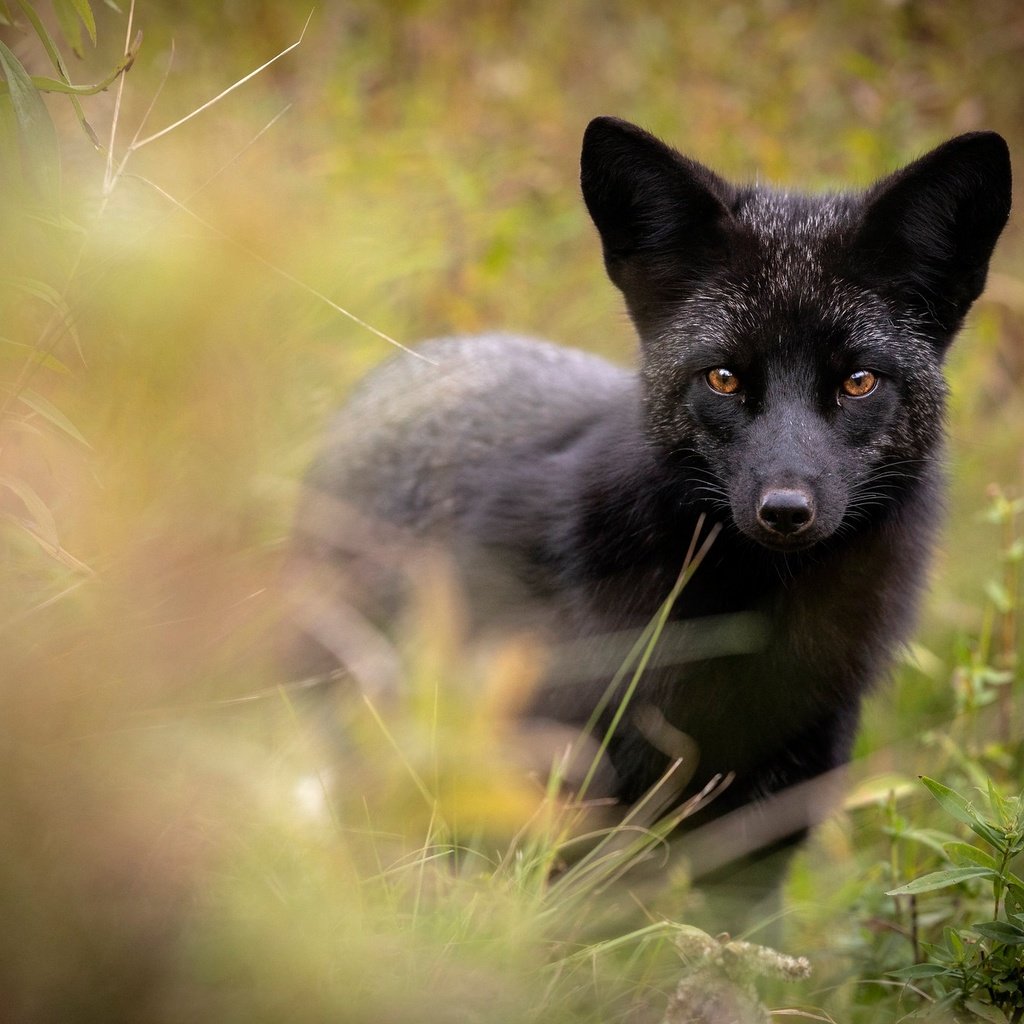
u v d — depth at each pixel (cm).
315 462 926
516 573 873
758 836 836
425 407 989
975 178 778
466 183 1308
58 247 553
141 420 569
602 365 1029
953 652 1099
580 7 1791
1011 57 1788
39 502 538
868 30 1744
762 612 807
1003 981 607
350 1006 495
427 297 1219
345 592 907
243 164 870
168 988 471
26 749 466
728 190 838
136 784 500
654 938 664
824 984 811
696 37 1706
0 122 564
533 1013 552
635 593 811
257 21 1508
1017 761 1008
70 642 521
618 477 827
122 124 1055
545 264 1389
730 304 782
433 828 660
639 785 822
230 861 534
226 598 581
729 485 766
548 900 675
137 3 1333
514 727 806
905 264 783
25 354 552
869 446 775
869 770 1022
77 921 462
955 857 667
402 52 1594
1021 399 1445
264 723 684
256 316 602
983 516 1029
